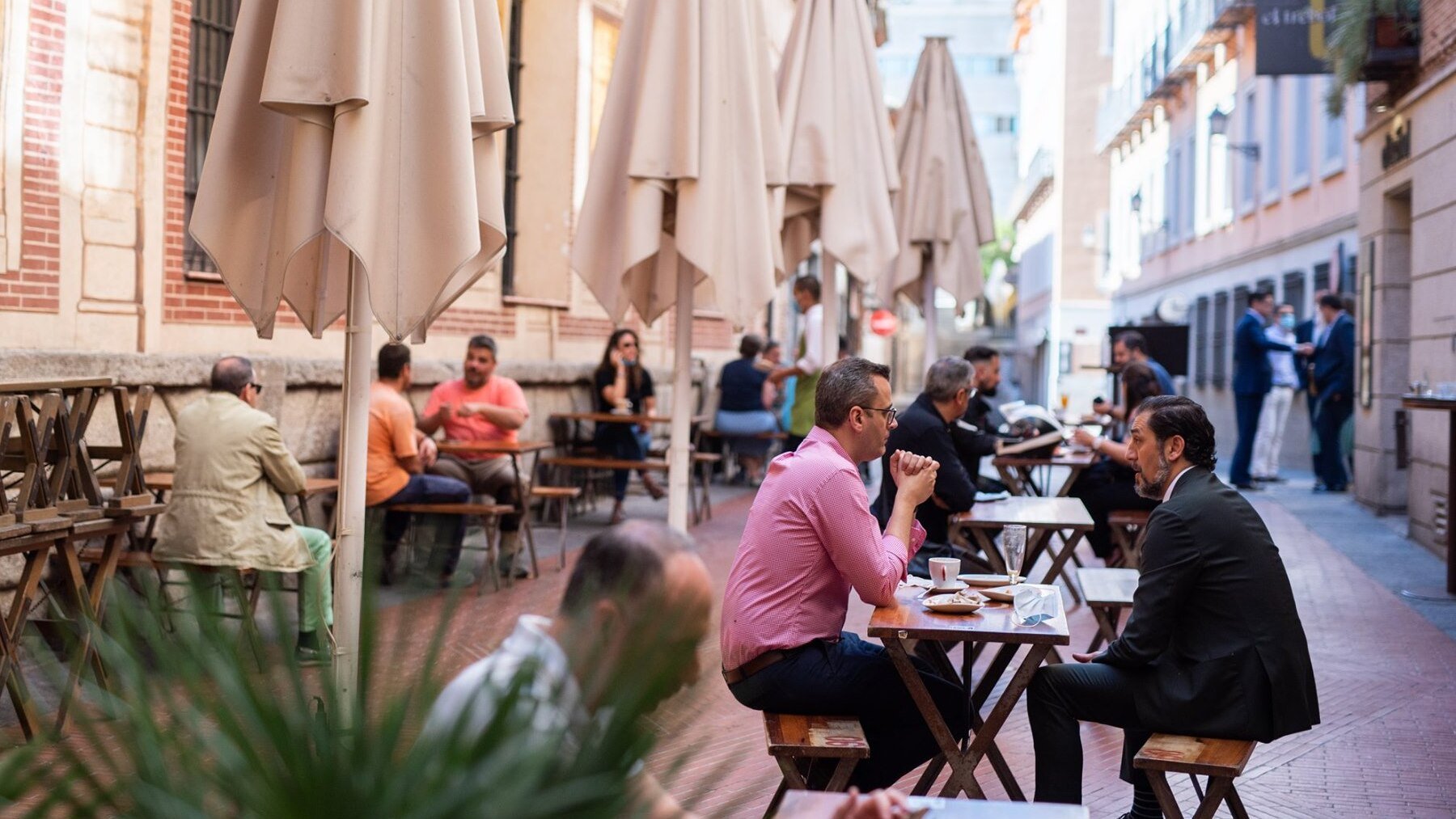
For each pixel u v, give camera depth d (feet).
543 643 5.88
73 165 28.09
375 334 40.09
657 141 25.27
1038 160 201.36
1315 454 61.36
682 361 28.37
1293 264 85.20
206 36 32.86
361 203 16.11
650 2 26.43
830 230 30.32
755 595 15.84
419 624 5.75
